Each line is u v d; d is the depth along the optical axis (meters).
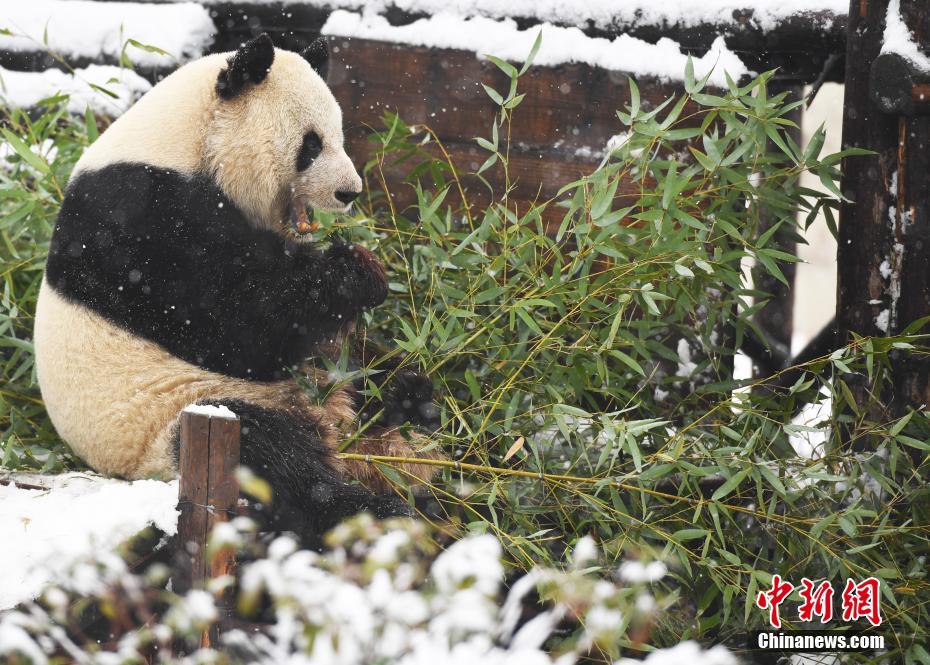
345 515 6.93
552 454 7.96
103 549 5.48
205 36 10.64
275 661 4.80
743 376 12.52
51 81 10.60
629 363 7.34
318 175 7.75
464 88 9.44
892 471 7.29
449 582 4.18
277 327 7.54
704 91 8.83
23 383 8.81
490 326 7.91
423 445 7.72
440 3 9.63
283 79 7.67
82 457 7.56
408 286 8.39
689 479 7.50
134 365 7.27
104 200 7.26
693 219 7.50
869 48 8.06
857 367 8.18
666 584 7.61
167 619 4.95
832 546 7.41
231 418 6.10
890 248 8.12
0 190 8.62
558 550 7.97
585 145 9.16
